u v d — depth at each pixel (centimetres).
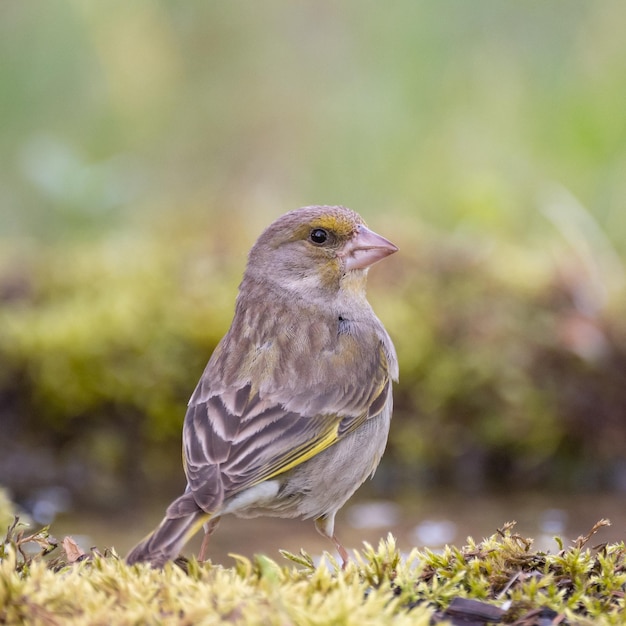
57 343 1319
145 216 1752
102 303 1388
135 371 1318
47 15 1791
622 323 1385
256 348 849
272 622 573
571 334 1348
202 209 1700
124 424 1312
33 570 641
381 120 1773
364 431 852
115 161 1805
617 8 1745
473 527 1095
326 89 1806
